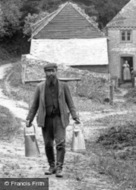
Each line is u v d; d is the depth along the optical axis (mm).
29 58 44062
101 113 31297
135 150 16469
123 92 52969
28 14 83000
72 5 54969
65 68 43312
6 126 19766
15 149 15391
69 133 21344
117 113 31203
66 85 10648
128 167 13047
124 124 22172
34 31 58781
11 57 83875
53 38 54188
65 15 54594
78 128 10930
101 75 42750
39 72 43719
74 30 54500
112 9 91250
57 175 10641
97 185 10469
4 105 30672
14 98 34781
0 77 51656
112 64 59844
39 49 53438
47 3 88250
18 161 12719
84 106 34406
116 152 16281
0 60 79750
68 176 11000
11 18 84812
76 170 12031
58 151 10633
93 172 11969
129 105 37781
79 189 9805
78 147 10906
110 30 59875
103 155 15531
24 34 84500
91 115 29922
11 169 11352
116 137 18797
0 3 87125
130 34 59844
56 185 9914
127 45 59750
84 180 10852
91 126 24172
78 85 42531
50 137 10758
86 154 15445
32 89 42375
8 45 85438
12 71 56594
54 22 54438
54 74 10477
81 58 53125
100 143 18578
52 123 10602
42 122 10531
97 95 42250
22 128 21188
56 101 10523
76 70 43062
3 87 42031
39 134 20062
